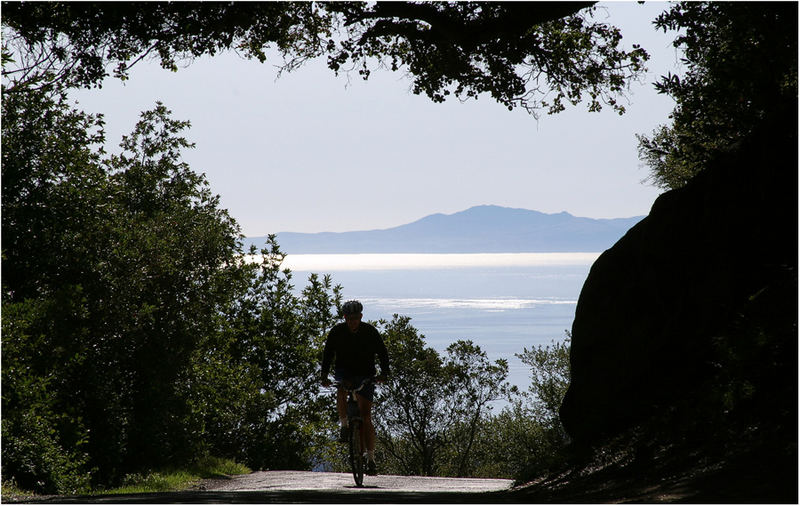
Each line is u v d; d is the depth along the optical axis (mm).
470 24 33812
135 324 37031
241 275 58562
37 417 25344
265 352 71875
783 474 12102
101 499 19578
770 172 22328
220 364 54250
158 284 40938
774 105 29031
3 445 24125
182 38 33094
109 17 31406
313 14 36344
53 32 32844
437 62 39000
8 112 32281
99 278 34125
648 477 15930
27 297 31609
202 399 47594
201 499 18766
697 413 17969
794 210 21453
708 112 32938
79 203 34062
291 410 70125
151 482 32406
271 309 73688
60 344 28578
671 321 23500
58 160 33625
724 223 23078
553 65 40125
